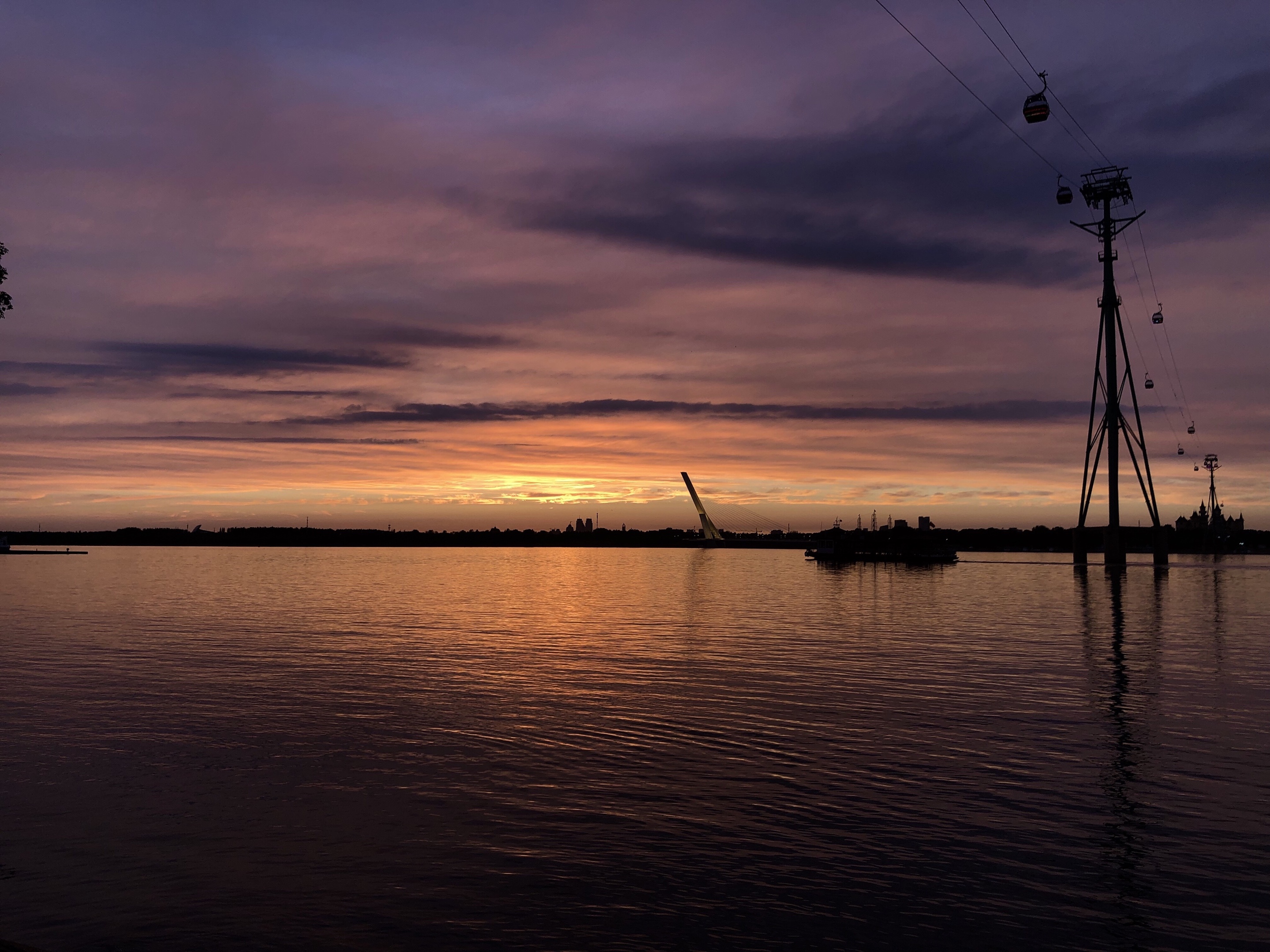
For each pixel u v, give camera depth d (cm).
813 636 5719
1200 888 1602
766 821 1944
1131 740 2664
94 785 2197
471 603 9019
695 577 17025
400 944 1403
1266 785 2202
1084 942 1412
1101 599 9088
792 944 1405
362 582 14012
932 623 6619
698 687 3612
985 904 1541
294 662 4353
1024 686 3644
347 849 1780
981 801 2075
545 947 1394
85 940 1412
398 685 3669
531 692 3509
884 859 1727
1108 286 12912
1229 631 5875
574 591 11631
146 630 5997
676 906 1530
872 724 2900
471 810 2012
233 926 1460
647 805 2045
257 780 2244
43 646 5028
